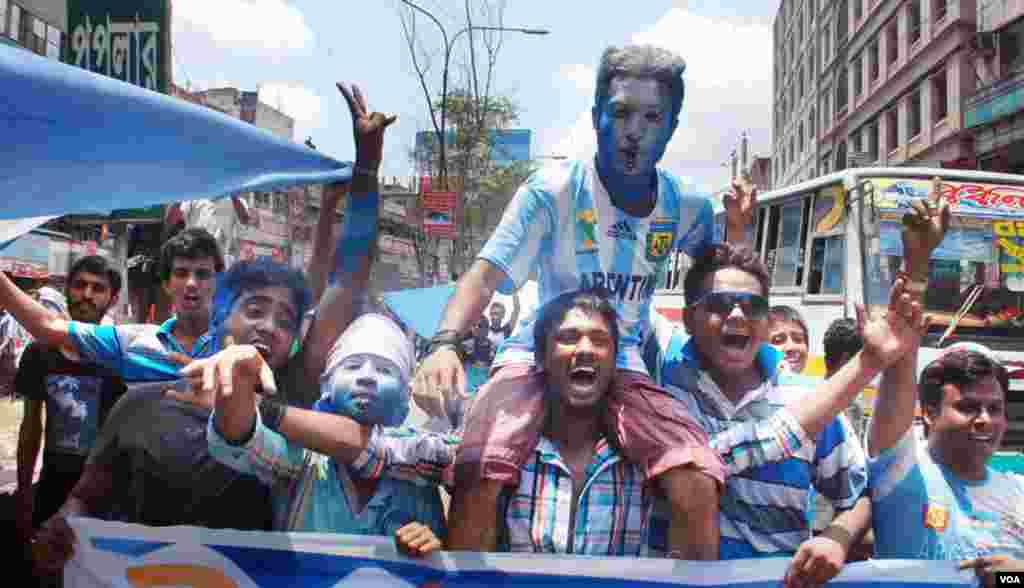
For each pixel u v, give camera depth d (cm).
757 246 984
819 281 801
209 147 259
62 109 213
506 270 314
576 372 263
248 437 241
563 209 318
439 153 2231
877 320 280
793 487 284
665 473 257
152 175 259
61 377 405
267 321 279
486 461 261
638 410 268
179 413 289
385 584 264
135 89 228
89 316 445
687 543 259
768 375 308
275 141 280
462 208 2184
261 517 283
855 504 292
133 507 289
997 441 295
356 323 280
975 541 286
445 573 262
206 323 362
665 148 317
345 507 272
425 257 1770
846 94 3278
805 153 3931
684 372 310
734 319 290
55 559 275
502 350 306
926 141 2427
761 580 264
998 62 2094
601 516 266
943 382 298
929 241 273
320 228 320
